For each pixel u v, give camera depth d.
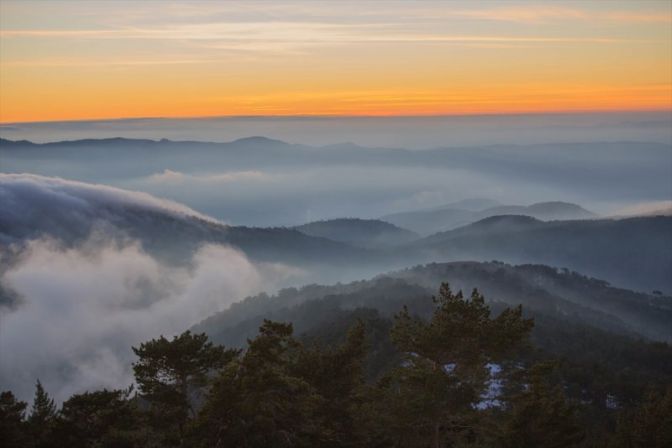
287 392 26.64
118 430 26.05
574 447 28.75
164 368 27.38
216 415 24.84
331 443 26.95
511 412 27.03
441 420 26.95
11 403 24.88
